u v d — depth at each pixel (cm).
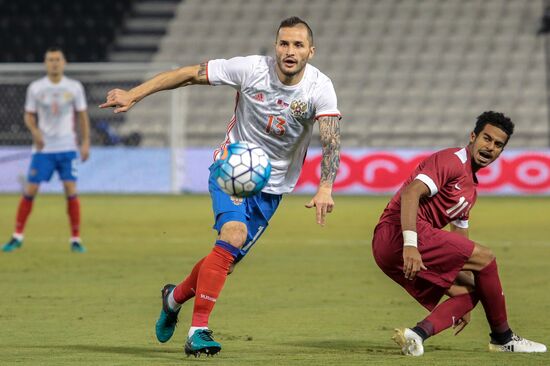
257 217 2273
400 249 2194
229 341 2408
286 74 2141
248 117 2219
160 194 9138
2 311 2917
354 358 2105
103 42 12312
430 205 2198
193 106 11475
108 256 4556
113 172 9331
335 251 4797
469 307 2202
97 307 3011
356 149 9119
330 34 12144
